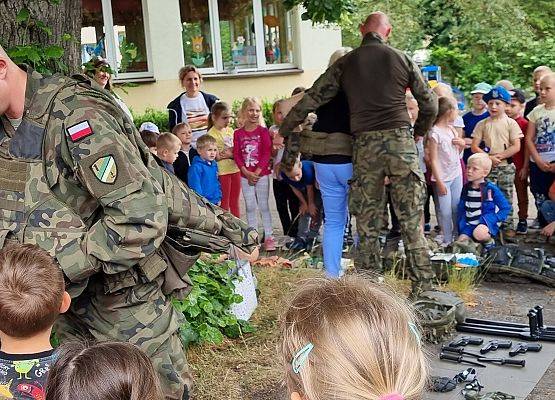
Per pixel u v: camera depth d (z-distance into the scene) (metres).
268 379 4.08
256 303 5.16
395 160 5.04
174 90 13.36
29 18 4.07
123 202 2.45
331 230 5.51
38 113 2.53
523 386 3.99
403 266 5.90
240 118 7.29
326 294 1.45
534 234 7.30
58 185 2.52
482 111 7.67
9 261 2.25
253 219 7.37
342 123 5.29
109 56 13.12
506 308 5.27
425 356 1.45
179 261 2.80
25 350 2.25
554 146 7.13
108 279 2.60
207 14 13.59
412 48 18.28
